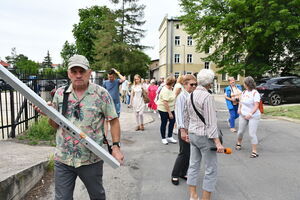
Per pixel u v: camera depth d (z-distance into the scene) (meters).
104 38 38.56
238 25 20.69
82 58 2.17
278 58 24.28
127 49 39.09
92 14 45.62
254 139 5.31
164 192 3.67
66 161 2.21
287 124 9.20
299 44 23.47
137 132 8.06
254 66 22.05
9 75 1.74
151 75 74.00
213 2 21.77
